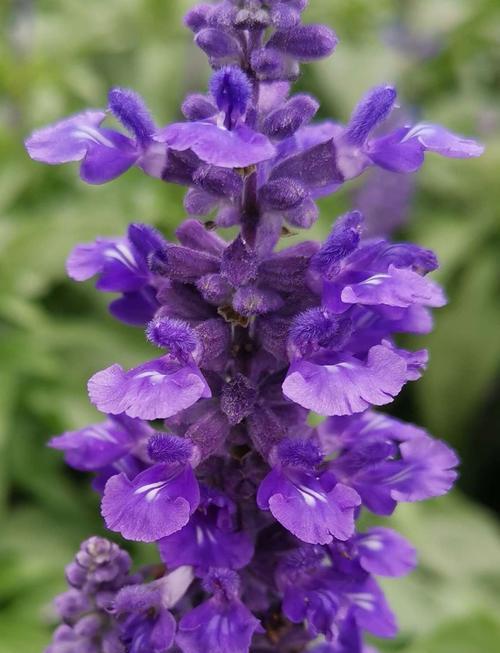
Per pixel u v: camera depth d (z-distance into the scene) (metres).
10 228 0.37
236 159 0.15
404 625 0.26
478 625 0.24
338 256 0.16
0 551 0.29
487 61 0.54
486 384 0.37
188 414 0.17
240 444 0.17
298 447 0.16
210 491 0.16
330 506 0.16
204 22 0.17
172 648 0.17
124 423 0.17
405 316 0.17
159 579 0.17
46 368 0.33
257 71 0.16
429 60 0.51
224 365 0.17
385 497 0.17
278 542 0.17
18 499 0.32
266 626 0.17
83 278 0.17
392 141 0.17
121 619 0.17
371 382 0.15
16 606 0.27
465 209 0.42
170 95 0.47
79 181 0.41
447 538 0.30
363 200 0.35
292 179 0.16
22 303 0.34
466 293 0.39
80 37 0.52
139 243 0.17
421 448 0.17
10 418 0.31
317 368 0.16
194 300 0.17
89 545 0.18
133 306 0.17
